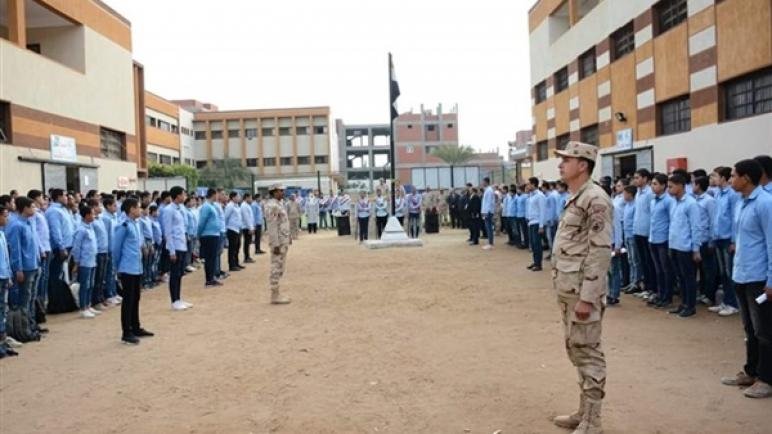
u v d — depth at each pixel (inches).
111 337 345.1
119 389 246.5
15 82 779.4
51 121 868.6
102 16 1057.5
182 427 202.5
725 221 344.5
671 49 711.1
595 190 183.5
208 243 533.3
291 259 731.4
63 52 986.1
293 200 1088.2
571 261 186.9
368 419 204.2
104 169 1040.8
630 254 435.2
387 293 464.1
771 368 214.2
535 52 1279.5
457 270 588.1
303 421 204.2
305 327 353.4
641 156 803.4
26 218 348.8
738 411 202.8
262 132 2763.3
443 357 279.9
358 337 323.9
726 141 606.2
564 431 190.5
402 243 842.2
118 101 1119.6
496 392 228.5
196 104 3004.4
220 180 2297.0
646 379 239.1
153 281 536.7
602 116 933.2
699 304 384.8
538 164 1284.4
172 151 2456.9
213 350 305.6
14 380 263.4
